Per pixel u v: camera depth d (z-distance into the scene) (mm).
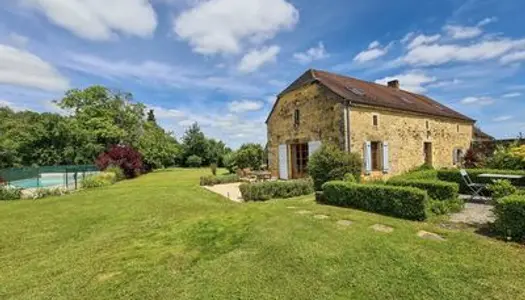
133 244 5074
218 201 9352
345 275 3338
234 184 14914
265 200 9328
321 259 3801
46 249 5090
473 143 18312
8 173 17484
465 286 2992
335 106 12141
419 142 14773
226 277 3467
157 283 3439
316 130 13172
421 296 2844
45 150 26484
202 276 3543
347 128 11656
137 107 32000
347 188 7266
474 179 9016
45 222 7176
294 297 2938
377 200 6477
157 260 4188
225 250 4445
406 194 5875
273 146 16234
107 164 21625
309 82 13508
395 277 3234
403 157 13844
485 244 4129
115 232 5961
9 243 5492
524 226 4246
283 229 5230
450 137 17016
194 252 4441
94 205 9258
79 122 28234
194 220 6590
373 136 12578
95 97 29656
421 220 5625
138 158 24094
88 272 3904
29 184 19078
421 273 3289
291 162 15070
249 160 19938
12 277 3896
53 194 12867
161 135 36531
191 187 13578
